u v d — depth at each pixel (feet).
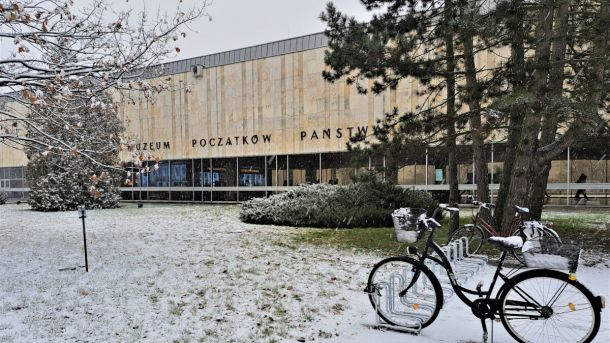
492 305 12.69
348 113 67.21
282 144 73.36
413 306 14.25
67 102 21.94
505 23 24.62
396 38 29.25
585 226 36.37
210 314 15.75
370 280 14.58
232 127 78.38
